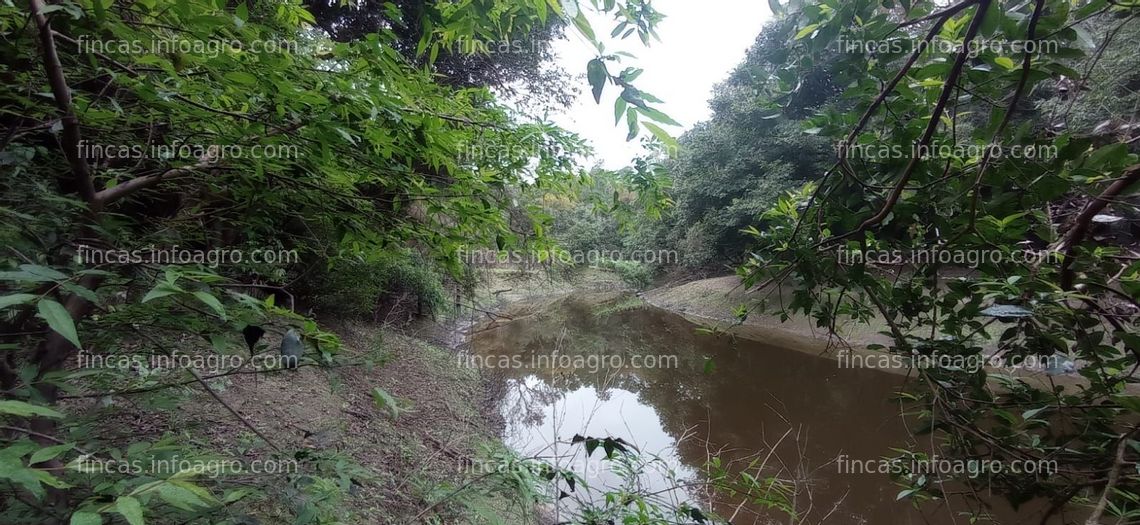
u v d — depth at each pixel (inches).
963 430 46.1
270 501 54.6
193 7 32.9
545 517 109.5
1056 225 44.7
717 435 240.4
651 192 88.4
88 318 37.7
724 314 506.3
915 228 45.4
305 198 58.9
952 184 42.8
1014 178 38.4
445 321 388.5
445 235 65.7
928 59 41.5
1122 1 30.9
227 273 61.3
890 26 36.8
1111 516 40.0
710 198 617.9
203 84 39.9
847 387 317.7
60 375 33.1
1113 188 34.7
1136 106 48.7
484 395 273.1
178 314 38.2
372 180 58.3
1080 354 40.6
